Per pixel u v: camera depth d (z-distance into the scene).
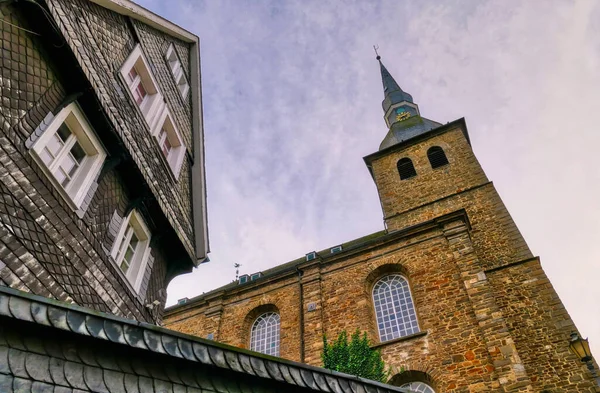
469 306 15.16
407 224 23.27
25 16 6.41
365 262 19.05
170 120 11.14
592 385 13.54
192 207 11.82
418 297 16.45
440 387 13.73
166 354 4.46
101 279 7.67
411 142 28.86
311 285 19.58
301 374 5.05
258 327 20.36
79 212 7.20
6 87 6.00
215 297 22.03
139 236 9.67
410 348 15.10
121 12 9.28
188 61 13.46
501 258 18.84
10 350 3.96
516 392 12.46
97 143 7.80
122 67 8.85
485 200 22.19
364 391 5.23
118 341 4.25
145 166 9.02
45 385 3.99
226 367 4.72
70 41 6.91
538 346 15.09
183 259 11.02
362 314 17.22
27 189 6.16
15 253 5.79
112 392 4.31
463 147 26.44
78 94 7.26
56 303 4.09
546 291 16.44
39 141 6.41
